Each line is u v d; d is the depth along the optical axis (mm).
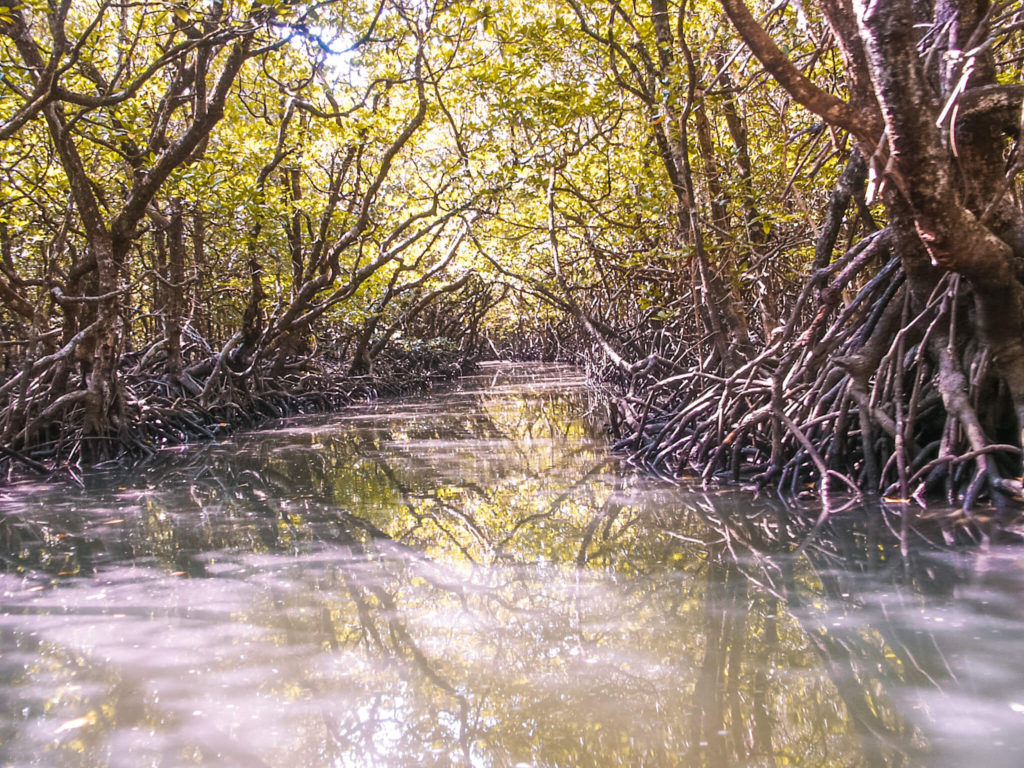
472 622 3742
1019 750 2395
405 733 2674
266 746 2611
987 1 5160
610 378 17516
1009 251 4816
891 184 5336
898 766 2334
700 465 7332
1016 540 4461
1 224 10641
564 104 9578
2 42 9445
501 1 9844
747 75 8477
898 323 6141
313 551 5148
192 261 15031
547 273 16438
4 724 2797
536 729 2674
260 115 12594
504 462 8789
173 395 13125
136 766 2492
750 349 8219
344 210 14922
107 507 6883
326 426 13906
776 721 2656
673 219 9469
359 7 10477
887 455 5957
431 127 14836
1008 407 5422
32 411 9438
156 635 3670
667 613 3752
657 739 2572
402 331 25016
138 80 7805
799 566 4324
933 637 3238
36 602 4211
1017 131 5113
